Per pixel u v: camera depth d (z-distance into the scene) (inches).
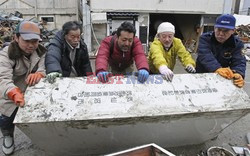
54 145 94.8
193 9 552.1
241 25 606.5
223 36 106.9
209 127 99.8
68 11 754.8
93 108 85.0
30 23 90.7
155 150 80.0
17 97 84.7
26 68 98.2
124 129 89.7
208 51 112.2
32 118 80.7
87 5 490.0
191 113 87.4
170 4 536.7
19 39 90.0
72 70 113.5
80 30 105.3
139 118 84.7
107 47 106.0
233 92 96.9
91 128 86.4
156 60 107.4
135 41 106.3
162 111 86.5
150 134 95.7
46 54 101.9
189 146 113.9
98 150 101.3
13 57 92.4
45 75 96.2
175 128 95.0
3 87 87.0
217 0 555.2
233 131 132.6
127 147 101.3
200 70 121.6
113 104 87.0
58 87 90.4
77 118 81.4
